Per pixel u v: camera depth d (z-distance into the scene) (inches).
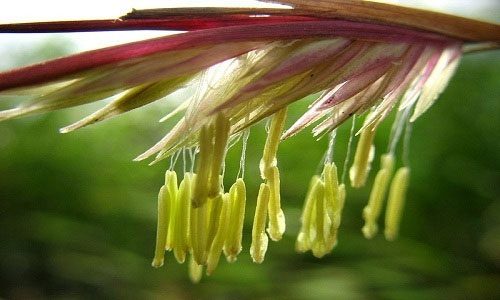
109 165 6.9
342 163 5.6
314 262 5.4
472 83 6.1
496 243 5.2
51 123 7.0
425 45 2.0
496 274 5.1
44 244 6.4
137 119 7.4
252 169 5.8
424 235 5.4
